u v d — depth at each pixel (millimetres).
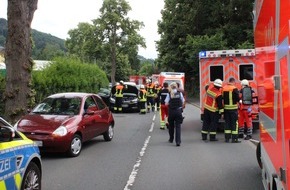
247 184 7320
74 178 7871
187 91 50594
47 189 7090
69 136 9750
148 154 10422
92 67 31000
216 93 12664
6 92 12273
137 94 26047
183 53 42812
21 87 12266
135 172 8344
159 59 52281
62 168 8773
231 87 12438
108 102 25156
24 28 12195
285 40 3180
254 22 6641
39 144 9461
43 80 20328
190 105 32906
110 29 67812
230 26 39312
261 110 5742
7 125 5500
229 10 39188
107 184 7402
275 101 3908
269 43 4332
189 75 49125
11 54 12188
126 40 68188
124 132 15125
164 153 10555
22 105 12258
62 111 10773
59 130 9625
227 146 11688
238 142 12469
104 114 12375
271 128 4391
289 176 3172
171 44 47625
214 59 15297
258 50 5820
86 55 69188
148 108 26094
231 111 12375
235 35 39094
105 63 77375
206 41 37469
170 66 48469
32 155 5691
